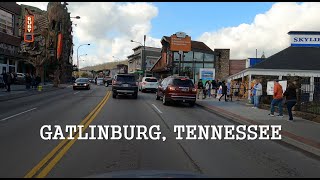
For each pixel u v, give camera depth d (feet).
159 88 86.28
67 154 27.43
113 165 24.29
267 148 32.60
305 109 59.16
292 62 103.35
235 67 193.98
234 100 93.81
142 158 26.66
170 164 25.04
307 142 33.71
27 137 34.37
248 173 23.34
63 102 77.30
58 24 218.59
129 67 359.25
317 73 101.04
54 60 211.20
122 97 95.66
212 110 67.97
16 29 183.83
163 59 220.02
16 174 21.67
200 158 27.30
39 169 22.86
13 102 77.05
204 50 190.60
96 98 90.79
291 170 24.70
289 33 109.29
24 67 198.70
